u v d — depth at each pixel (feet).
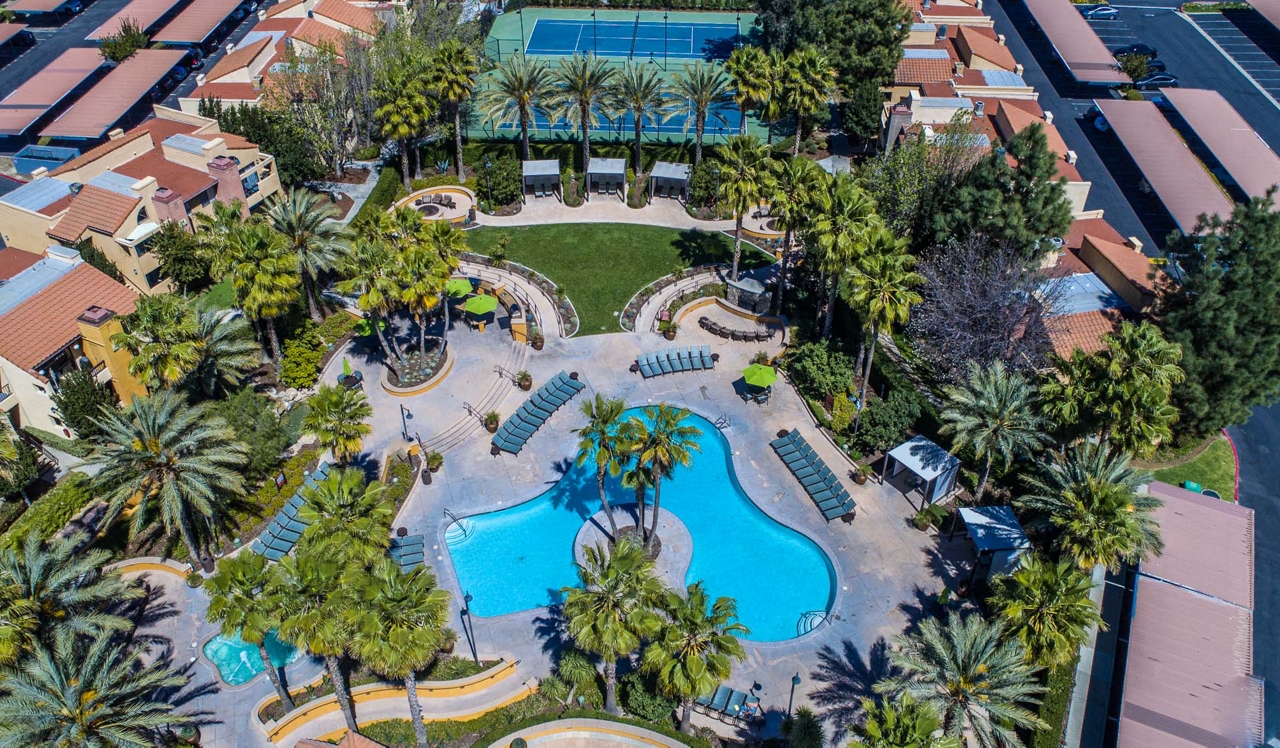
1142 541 148.56
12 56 368.68
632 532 176.14
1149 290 200.95
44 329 189.88
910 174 218.59
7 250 226.17
